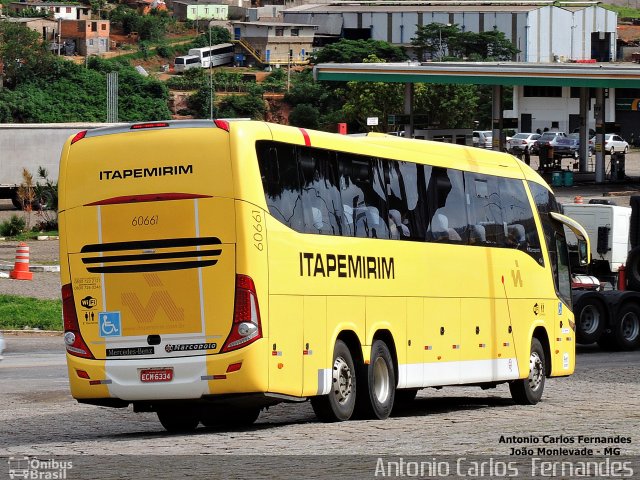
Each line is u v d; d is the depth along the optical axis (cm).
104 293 3622
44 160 16525
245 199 3506
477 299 4681
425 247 4369
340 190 3934
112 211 3609
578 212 8312
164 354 3562
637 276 7775
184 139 3550
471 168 4728
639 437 3475
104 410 4600
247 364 3494
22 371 5884
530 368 5009
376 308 4069
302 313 3691
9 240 14600
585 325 7375
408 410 4716
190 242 3538
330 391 3856
